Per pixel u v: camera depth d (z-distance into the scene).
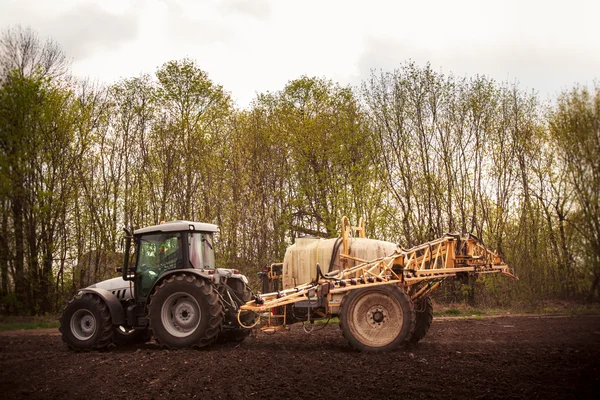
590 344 6.46
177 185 22.61
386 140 23.00
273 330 9.84
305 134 23.42
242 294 10.74
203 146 23.11
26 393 6.47
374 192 22.28
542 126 10.98
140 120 21.80
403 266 9.43
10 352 9.02
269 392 6.31
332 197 22.58
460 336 10.68
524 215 10.20
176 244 10.18
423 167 22.45
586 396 5.55
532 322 10.99
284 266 10.89
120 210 19.55
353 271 9.52
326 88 25.72
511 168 17.16
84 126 11.26
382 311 8.90
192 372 7.47
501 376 6.55
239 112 24.69
